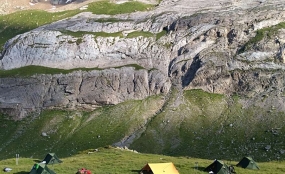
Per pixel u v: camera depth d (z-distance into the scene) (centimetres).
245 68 18388
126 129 16575
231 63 18788
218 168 6788
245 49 19225
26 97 19825
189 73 19625
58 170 6900
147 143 14900
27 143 16350
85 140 16062
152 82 19638
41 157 14650
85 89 19775
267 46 18962
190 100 17862
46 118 18475
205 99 17700
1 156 15175
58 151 15300
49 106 19412
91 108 19162
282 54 18438
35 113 19162
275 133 14025
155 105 18400
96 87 19775
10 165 7688
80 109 19188
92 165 7506
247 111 16075
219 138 14488
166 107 17650
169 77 19950
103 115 18212
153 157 8981
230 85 18212
